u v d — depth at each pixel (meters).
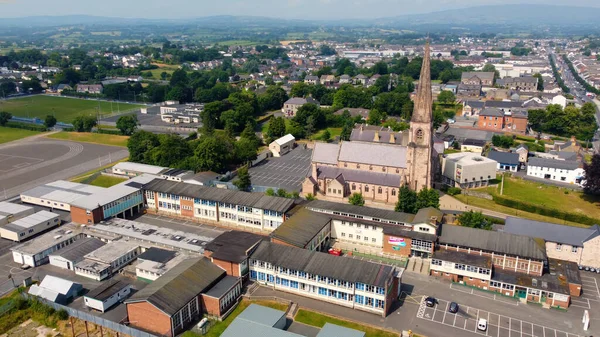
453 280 118.31
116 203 152.75
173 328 94.81
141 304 96.62
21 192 181.62
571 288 112.50
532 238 120.94
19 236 138.75
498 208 164.62
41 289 109.25
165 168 195.25
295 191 177.12
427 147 160.25
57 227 150.12
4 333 97.50
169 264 118.19
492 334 96.81
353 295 105.19
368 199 172.75
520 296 111.31
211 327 98.44
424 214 132.00
